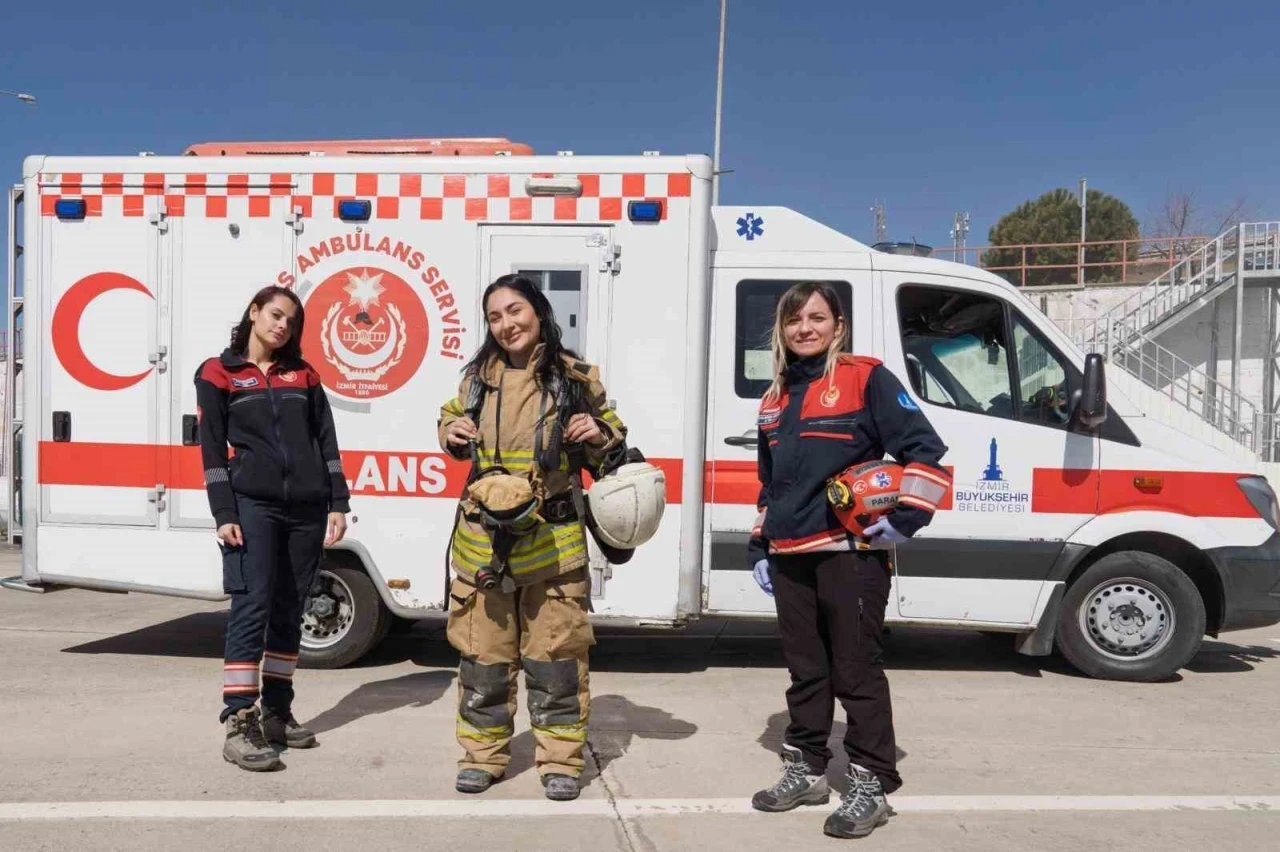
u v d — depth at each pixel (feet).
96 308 20.30
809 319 12.30
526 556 12.79
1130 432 19.99
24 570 20.57
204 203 20.12
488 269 19.79
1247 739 16.30
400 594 19.83
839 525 11.96
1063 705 18.31
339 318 19.98
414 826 12.11
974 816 12.76
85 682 18.72
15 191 20.88
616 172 19.58
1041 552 19.69
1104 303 76.84
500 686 13.35
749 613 19.80
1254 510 19.84
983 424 19.74
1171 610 19.81
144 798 12.80
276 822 12.14
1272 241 65.21
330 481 14.75
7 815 12.19
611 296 19.61
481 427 12.96
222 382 13.99
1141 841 12.03
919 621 19.88
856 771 12.19
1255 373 67.15
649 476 13.03
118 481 20.25
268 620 14.29
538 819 12.40
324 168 19.97
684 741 15.69
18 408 21.22
